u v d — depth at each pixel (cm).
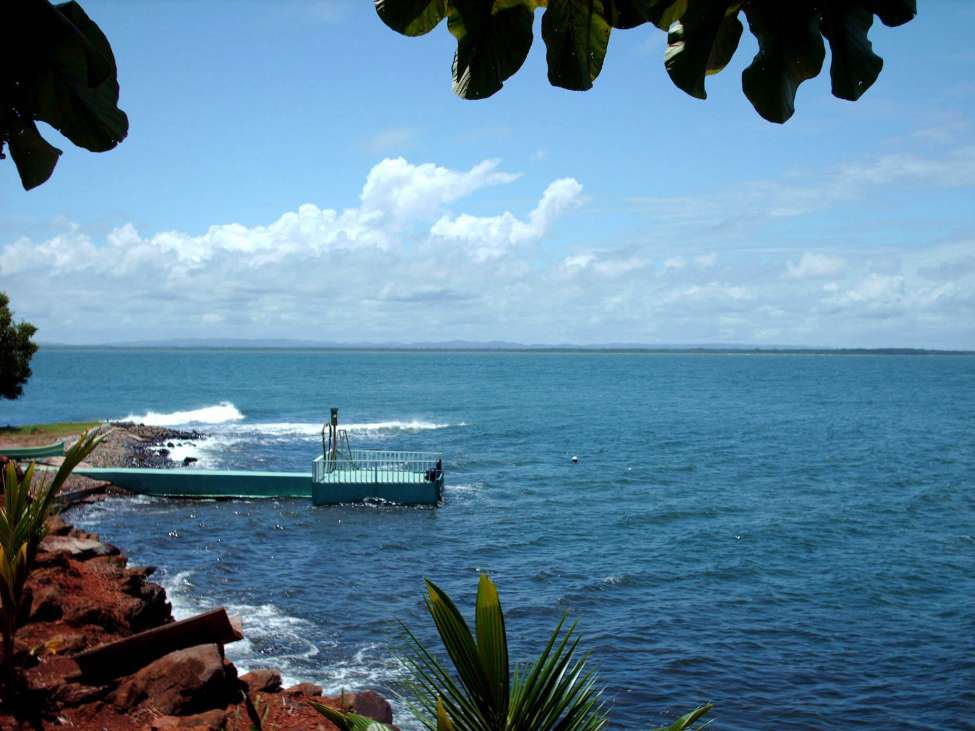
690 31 214
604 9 219
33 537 795
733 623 2020
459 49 223
